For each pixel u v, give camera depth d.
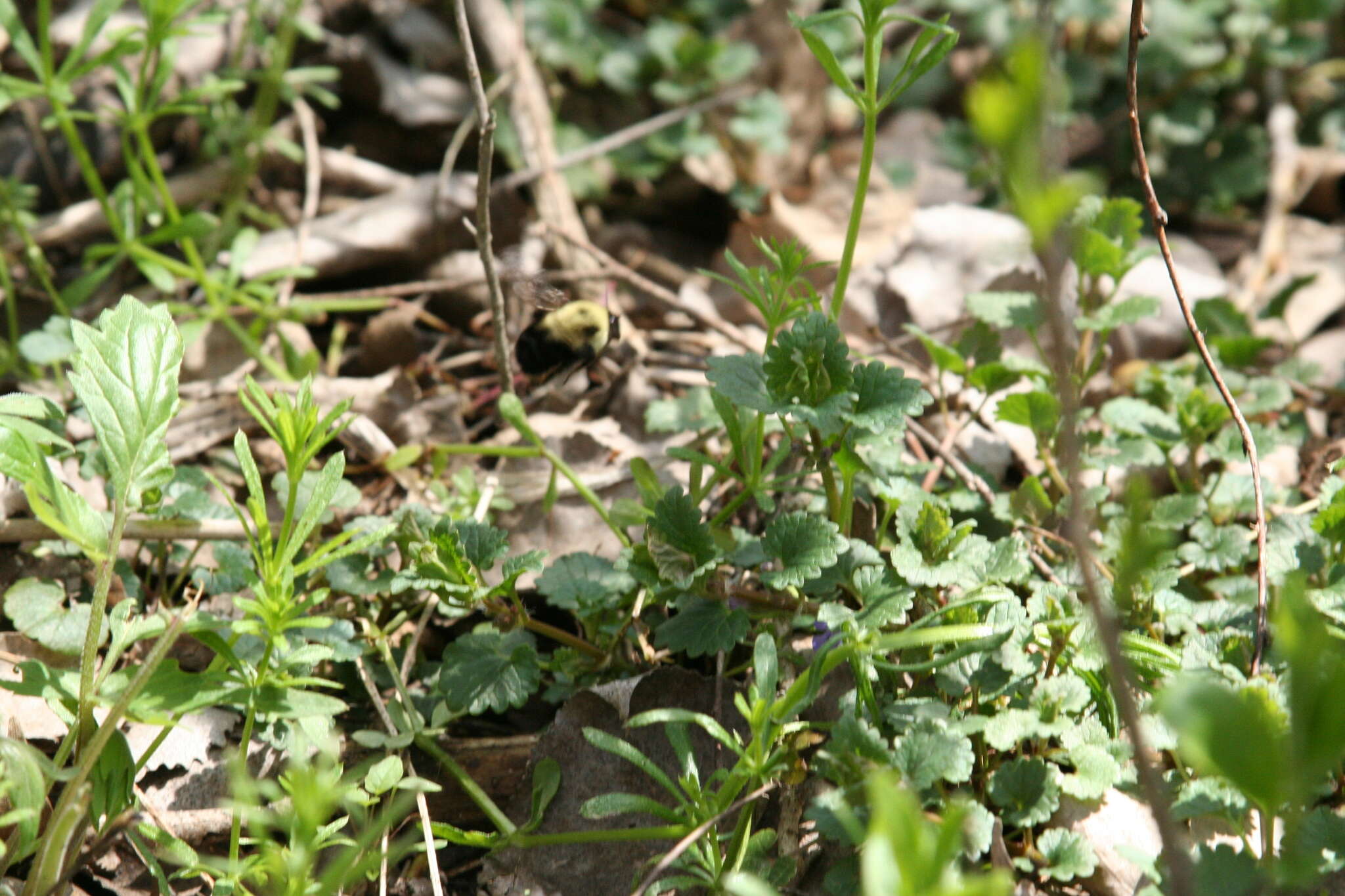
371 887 3.09
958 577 3.09
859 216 3.40
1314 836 2.56
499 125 6.55
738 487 4.31
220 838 3.16
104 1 4.47
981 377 4.22
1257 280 6.13
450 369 5.44
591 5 7.27
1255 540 3.73
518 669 3.29
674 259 6.68
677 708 3.29
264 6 6.47
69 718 2.74
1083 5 7.09
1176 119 7.16
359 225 5.84
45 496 2.56
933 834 2.54
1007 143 1.29
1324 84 7.62
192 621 2.60
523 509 4.31
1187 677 2.85
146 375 2.74
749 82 7.23
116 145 5.95
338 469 2.75
